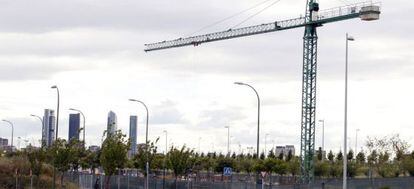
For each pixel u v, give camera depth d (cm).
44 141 6600
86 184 6875
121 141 5503
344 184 3322
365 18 5162
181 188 5356
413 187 4866
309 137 9494
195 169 8181
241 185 4644
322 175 8600
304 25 10088
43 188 6550
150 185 5841
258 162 7888
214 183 4903
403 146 8725
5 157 7444
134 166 7525
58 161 5991
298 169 8956
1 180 6712
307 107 9706
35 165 6328
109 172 5425
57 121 6091
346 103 3375
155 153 6297
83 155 6962
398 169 6875
